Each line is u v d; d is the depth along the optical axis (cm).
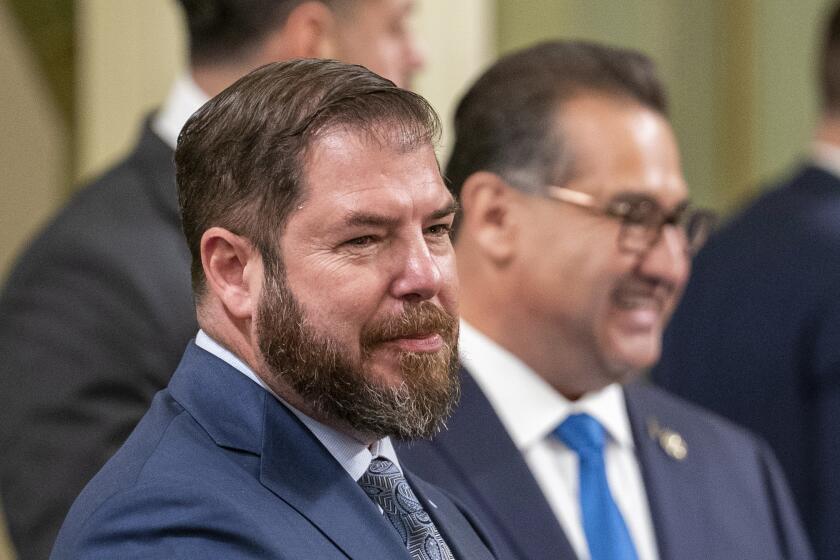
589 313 888
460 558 611
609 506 894
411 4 994
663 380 1300
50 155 1446
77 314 941
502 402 895
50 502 910
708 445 964
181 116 992
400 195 559
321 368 555
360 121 561
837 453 1198
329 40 960
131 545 527
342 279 555
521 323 898
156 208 973
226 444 560
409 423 560
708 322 1279
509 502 859
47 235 989
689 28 1862
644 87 928
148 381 927
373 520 565
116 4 1427
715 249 1298
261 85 568
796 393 1226
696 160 1894
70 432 918
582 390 913
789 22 1931
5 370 948
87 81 1434
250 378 573
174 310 938
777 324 1240
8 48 1436
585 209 889
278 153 558
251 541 532
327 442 578
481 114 917
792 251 1255
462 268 913
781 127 1927
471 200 910
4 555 1317
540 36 1659
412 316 561
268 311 559
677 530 914
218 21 965
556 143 895
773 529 959
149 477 541
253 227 562
